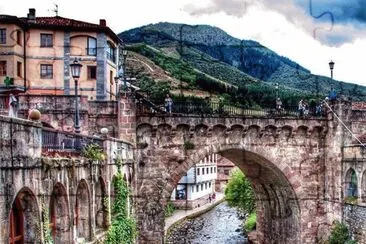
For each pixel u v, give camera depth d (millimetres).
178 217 90250
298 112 52938
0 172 17328
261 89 93812
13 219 20016
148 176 47375
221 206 115688
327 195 50531
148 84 109188
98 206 31297
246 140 49531
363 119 49844
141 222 47125
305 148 50719
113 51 69188
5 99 44625
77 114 31484
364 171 46000
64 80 61562
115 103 46125
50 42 61406
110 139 33125
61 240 23828
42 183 21000
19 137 18984
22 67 60438
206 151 48562
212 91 110562
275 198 57750
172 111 50219
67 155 25594
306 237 50781
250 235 68062
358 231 45500
